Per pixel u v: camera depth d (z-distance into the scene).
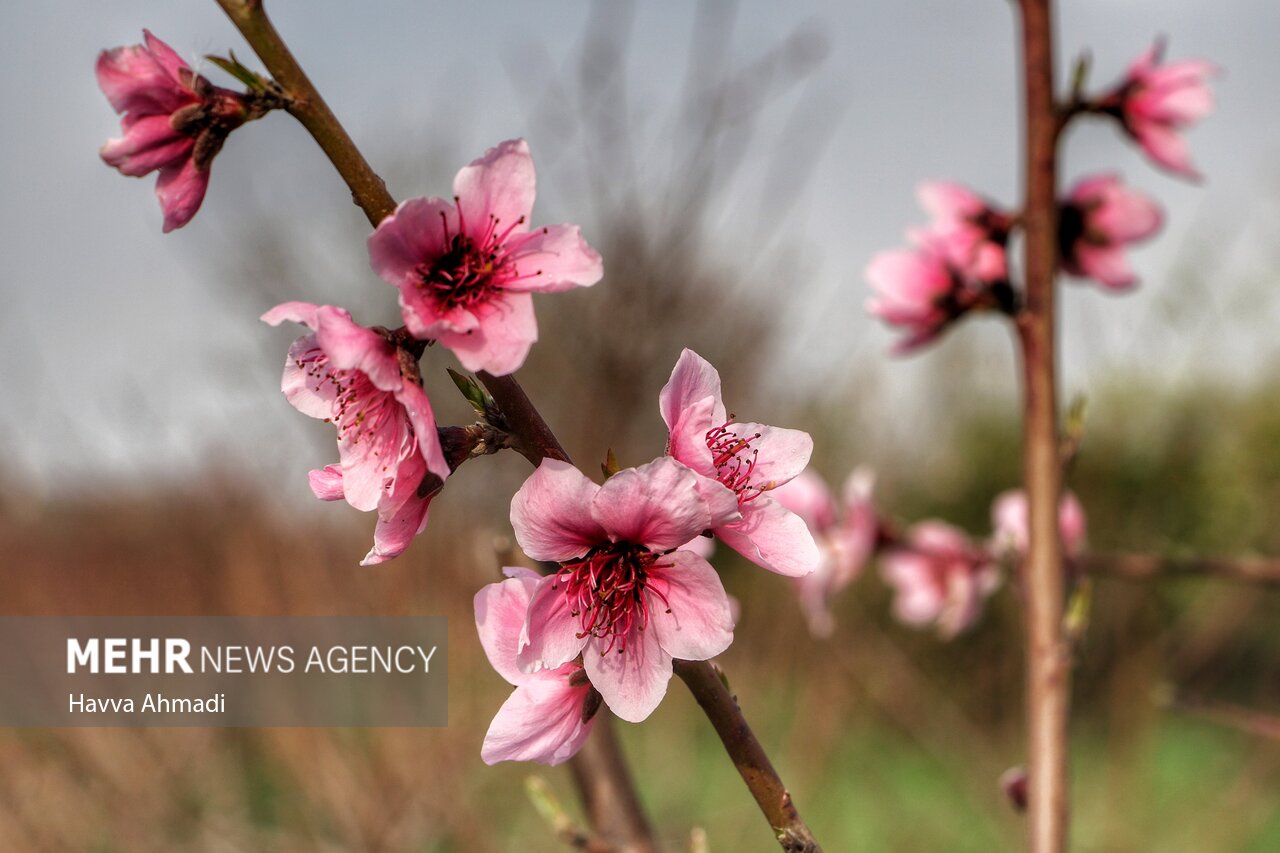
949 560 2.73
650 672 0.95
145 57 1.05
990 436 7.16
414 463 1.00
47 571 4.69
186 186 1.06
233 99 1.04
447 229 0.98
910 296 1.99
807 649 4.28
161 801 3.94
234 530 4.43
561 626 0.96
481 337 0.96
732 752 0.95
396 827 3.65
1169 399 5.43
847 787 4.27
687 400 1.02
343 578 4.08
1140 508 5.45
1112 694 4.32
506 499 4.43
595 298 6.39
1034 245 1.80
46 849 3.83
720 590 0.94
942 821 4.06
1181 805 3.84
